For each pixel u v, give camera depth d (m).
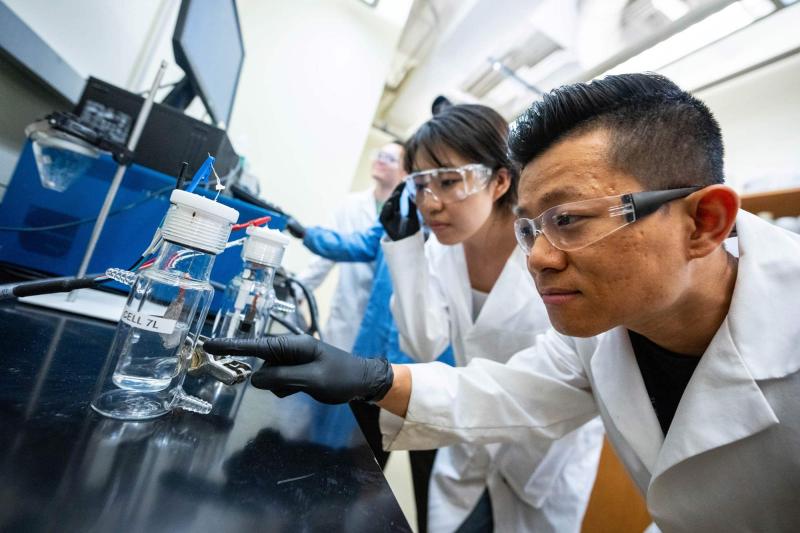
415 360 1.21
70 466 0.28
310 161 2.54
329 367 0.56
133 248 0.83
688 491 0.52
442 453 1.16
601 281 0.44
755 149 2.09
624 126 0.44
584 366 0.74
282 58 2.45
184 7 0.90
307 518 0.31
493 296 1.05
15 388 0.36
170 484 0.30
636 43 2.22
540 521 0.96
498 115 0.98
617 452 0.69
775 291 0.50
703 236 0.44
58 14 0.99
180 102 1.19
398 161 2.32
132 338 0.42
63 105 1.09
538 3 2.10
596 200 0.43
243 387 0.58
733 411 0.47
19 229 0.73
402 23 2.71
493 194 1.00
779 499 0.45
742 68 2.13
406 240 1.14
